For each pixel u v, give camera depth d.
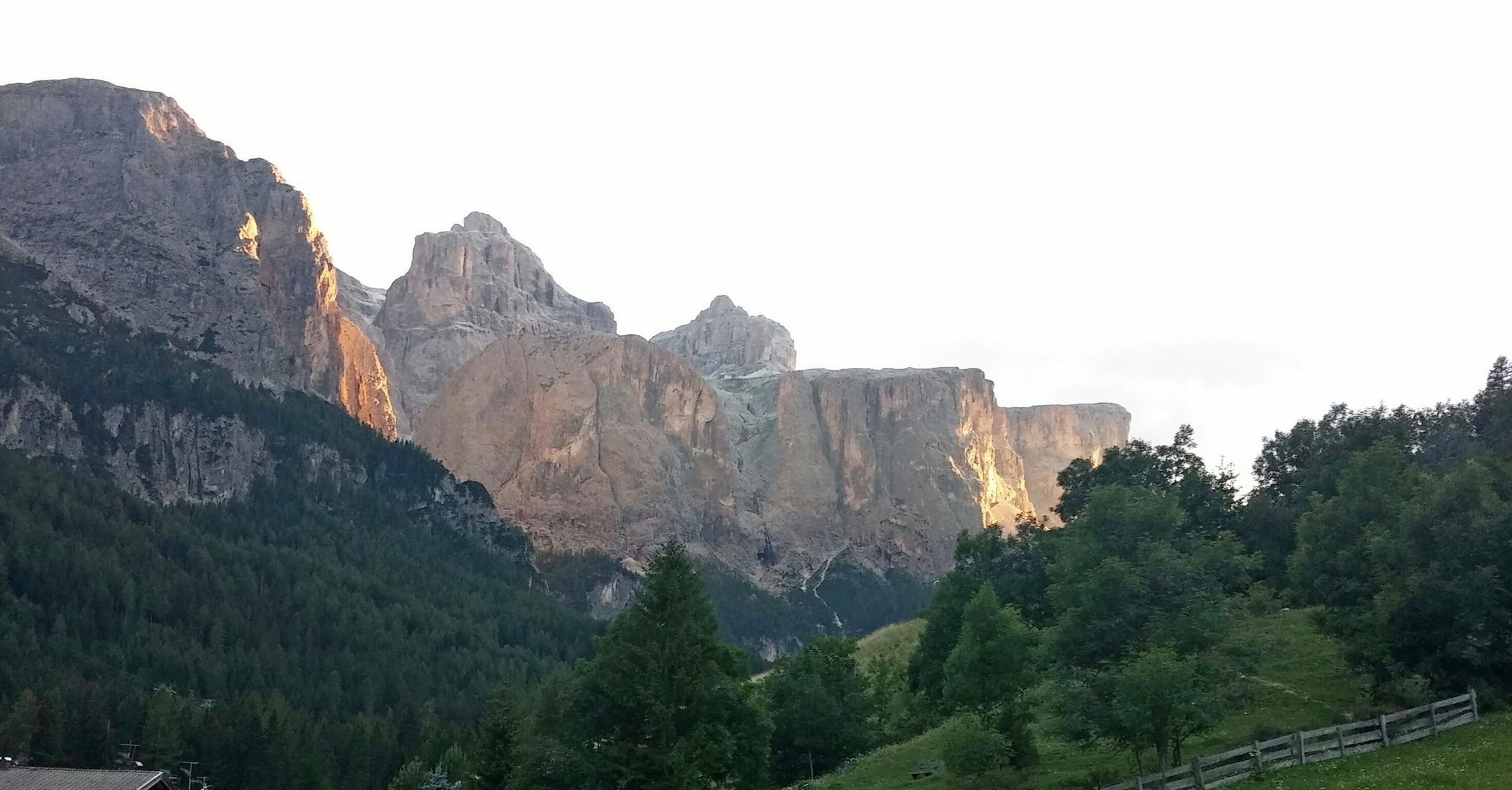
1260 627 82.94
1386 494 74.00
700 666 64.94
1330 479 112.88
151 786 87.12
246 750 129.12
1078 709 53.66
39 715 127.69
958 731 63.22
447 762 121.75
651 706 62.50
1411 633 61.69
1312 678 72.50
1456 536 61.38
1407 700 60.44
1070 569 62.12
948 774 69.31
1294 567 75.69
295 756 130.88
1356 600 69.31
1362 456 78.75
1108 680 53.72
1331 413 128.62
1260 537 107.69
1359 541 70.62
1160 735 51.78
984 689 68.56
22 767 89.50
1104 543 62.47
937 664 94.69
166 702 133.25
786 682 93.38
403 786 121.38
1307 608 91.25
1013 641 68.69
